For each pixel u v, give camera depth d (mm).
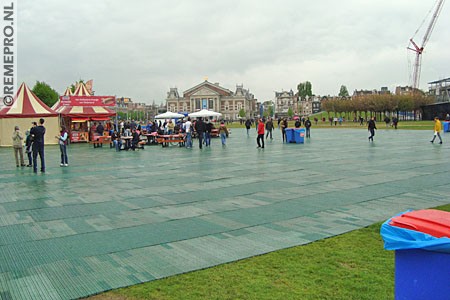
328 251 5234
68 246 5648
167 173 13289
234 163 15859
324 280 4305
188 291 4090
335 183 10641
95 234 6227
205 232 6238
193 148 25188
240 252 5270
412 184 10273
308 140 30781
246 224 6676
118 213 7617
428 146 22891
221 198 8914
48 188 10602
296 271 4570
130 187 10586
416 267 2611
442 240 2449
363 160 16109
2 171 14523
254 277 4422
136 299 3936
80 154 22391
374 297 3869
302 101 198000
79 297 4004
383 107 80938
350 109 95750
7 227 6719
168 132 33438
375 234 5961
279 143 28266
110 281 4383
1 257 5238
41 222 7016
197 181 11398
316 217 7066
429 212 2904
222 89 152000
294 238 5844
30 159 16094
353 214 7246
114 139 26250
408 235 2658
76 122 38656
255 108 191375
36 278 4512
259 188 10094
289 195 9117
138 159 18625
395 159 16266
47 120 31312
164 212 7645
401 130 45656
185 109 152000
